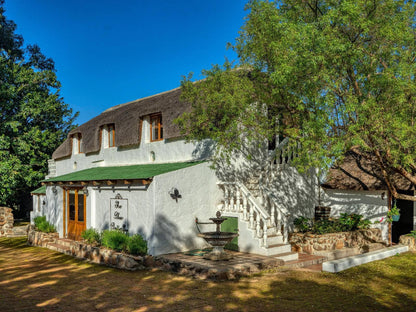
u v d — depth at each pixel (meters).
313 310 8.65
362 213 17.91
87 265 14.23
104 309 8.87
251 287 10.53
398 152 11.55
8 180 27.94
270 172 16.25
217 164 15.66
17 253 17.94
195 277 11.80
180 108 16.95
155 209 13.67
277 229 14.62
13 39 37.88
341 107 11.59
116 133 20.61
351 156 20.00
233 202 14.99
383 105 11.66
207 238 12.59
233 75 13.88
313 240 14.85
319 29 11.66
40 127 33.28
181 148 17.47
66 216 19.77
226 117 13.36
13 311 8.74
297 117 13.52
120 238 14.25
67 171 26.77
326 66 11.62
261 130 13.72
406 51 11.84
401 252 15.59
